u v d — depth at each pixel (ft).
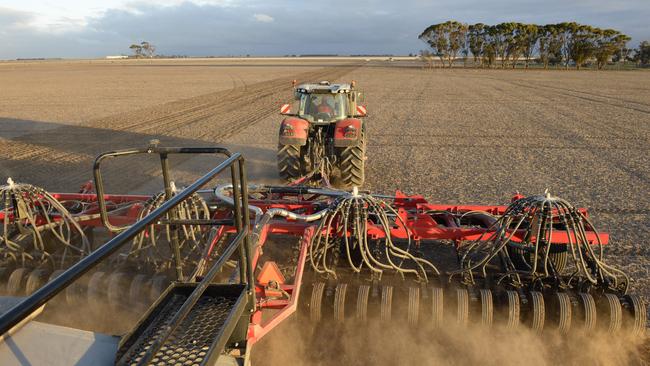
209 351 6.08
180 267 9.00
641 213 21.20
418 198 16.46
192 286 7.84
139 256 13.25
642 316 11.34
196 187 6.35
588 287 12.26
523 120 52.60
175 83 117.91
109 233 17.34
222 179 27.76
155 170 30.01
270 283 10.44
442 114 57.62
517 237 13.56
